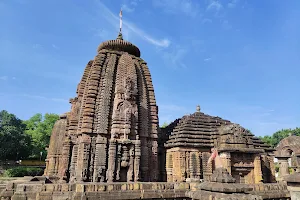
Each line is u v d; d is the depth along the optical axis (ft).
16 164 201.57
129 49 93.04
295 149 116.78
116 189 53.26
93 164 70.23
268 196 56.44
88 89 77.20
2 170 169.78
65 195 50.08
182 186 59.36
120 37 97.04
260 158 86.48
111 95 78.43
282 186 59.52
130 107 76.89
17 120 238.89
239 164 80.89
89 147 70.95
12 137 199.31
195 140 86.22
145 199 54.85
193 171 81.82
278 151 105.60
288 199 58.39
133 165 72.59
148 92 87.51
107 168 70.28
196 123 94.17
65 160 77.97
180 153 83.41
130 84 78.95
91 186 51.29
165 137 94.17
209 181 33.27
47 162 96.68
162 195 56.34
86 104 74.28
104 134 73.00
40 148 225.97
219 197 28.48
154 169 78.59
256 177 81.20
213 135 89.61
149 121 83.25
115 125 73.41
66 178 76.33
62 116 102.58
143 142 78.54
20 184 51.39
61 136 97.09
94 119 73.92
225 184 30.58
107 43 91.25
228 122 101.24
